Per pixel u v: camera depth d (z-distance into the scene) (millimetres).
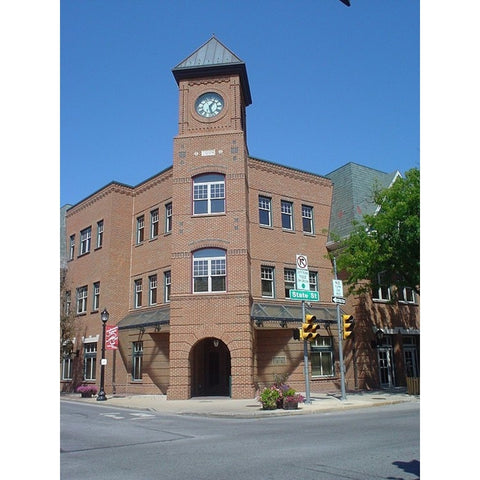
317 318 25672
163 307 26297
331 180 30531
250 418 15578
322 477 6832
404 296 29609
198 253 23422
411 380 22688
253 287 24891
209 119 24969
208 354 25641
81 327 30984
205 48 26453
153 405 19875
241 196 23562
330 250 28688
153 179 29172
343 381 20109
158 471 7445
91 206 32188
